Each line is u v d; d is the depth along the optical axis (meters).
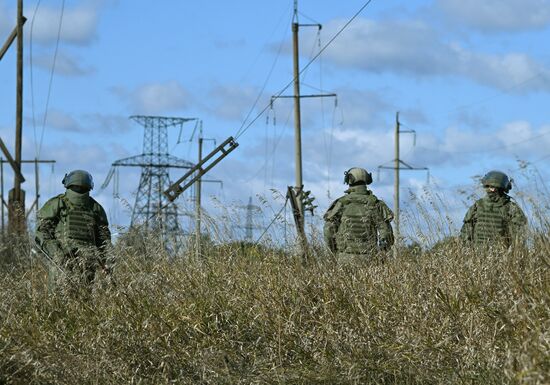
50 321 19.92
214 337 18.64
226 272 21.22
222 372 17.38
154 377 17.73
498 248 20.30
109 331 18.59
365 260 22.80
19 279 23.78
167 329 18.69
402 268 20.31
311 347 17.78
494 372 15.31
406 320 17.72
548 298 15.92
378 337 17.42
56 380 17.33
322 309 19.11
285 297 19.58
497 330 16.25
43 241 24.81
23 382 17.41
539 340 13.85
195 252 22.45
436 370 16.27
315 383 16.83
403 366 16.61
